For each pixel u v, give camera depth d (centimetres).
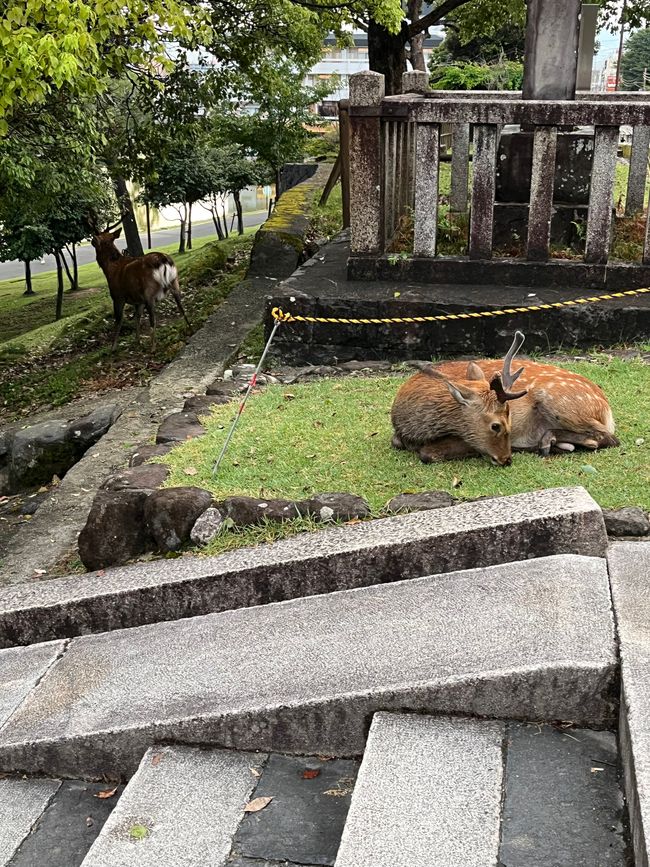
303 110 2500
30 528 545
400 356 695
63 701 349
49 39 688
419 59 2219
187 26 980
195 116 1510
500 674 296
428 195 711
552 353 665
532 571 355
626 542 371
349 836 254
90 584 420
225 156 3222
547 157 677
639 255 718
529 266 705
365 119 703
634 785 245
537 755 284
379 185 718
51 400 1034
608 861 241
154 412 716
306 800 293
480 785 271
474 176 694
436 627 333
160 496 442
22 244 2258
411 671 311
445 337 682
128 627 402
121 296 1132
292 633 353
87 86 816
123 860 270
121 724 325
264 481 467
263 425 549
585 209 762
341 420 550
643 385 566
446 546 371
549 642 307
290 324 707
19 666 384
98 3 768
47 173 1242
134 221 2348
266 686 325
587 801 262
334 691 311
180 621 388
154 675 350
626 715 267
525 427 473
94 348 1259
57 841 303
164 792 299
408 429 482
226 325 952
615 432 492
